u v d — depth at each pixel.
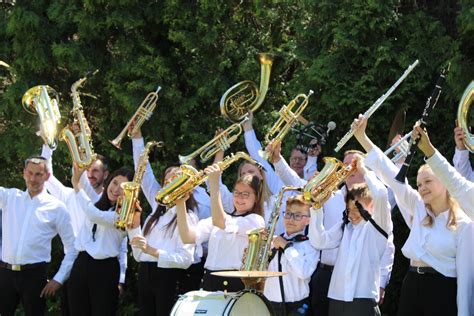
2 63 10.45
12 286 8.86
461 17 9.36
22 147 11.37
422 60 9.77
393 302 10.30
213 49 11.19
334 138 10.29
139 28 11.33
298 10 11.13
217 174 7.37
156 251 7.89
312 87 10.31
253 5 11.25
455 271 6.57
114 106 11.27
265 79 8.79
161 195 7.43
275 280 7.12
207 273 7.60
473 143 6.37
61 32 11.45
